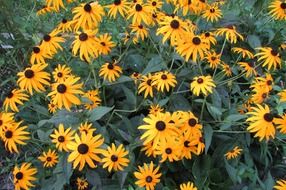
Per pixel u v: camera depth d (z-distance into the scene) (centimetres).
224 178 124
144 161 121
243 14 165
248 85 150
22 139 113
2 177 137
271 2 159
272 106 125
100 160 108
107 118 128
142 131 118
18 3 176
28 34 152
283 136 124
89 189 125
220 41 156
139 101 131
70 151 109
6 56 153
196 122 110
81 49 117
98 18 125
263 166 135
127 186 117
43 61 122
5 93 155
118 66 132
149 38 140
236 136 126
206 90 116
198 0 140
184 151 110
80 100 114
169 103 128
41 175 122
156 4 143
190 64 136
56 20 165
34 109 126
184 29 121
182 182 124
